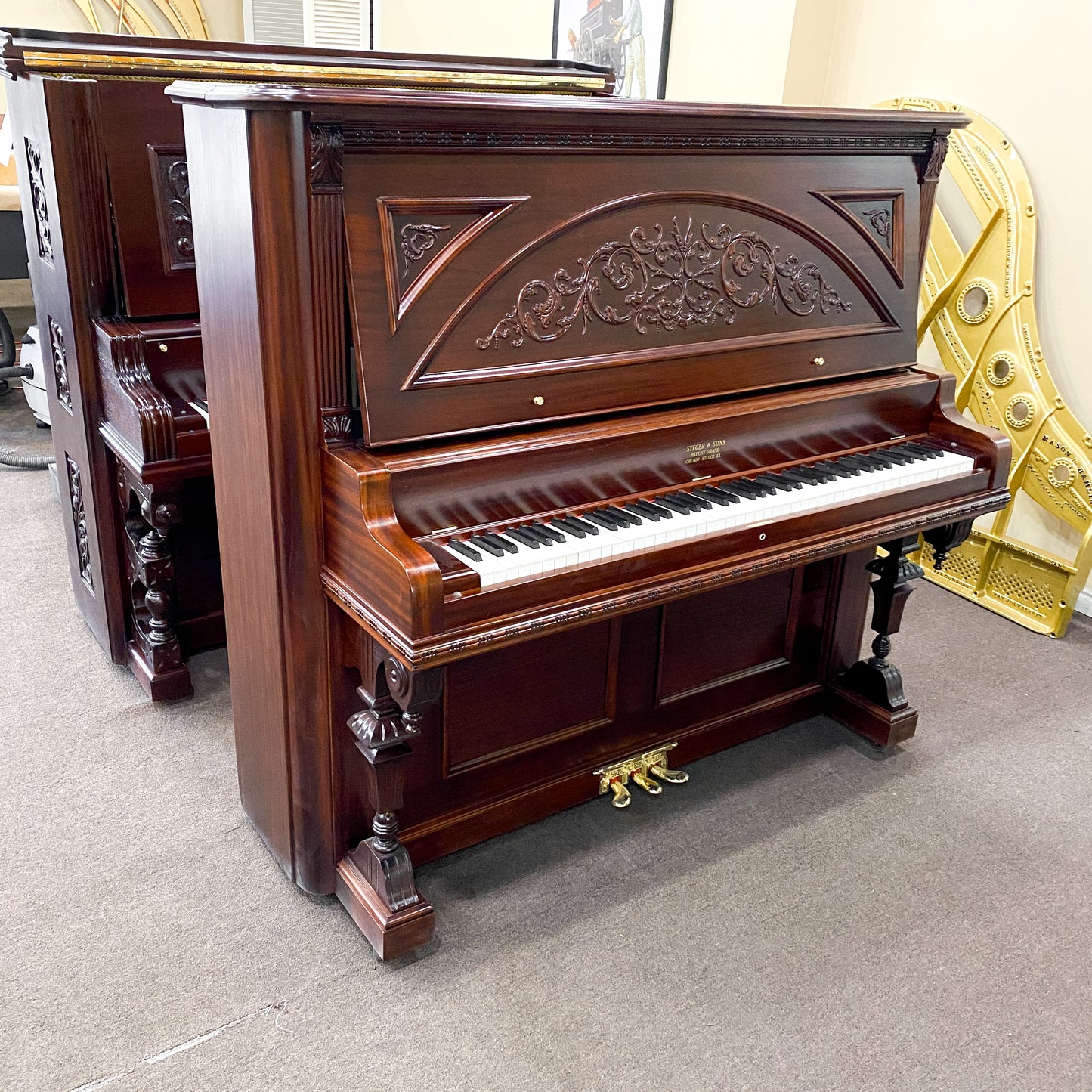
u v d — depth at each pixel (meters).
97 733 2.62
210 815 2.33
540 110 1.68
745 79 4.17
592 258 1.85
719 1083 1.69
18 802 2.34
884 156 2.27
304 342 1.62
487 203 1.71
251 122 1.47
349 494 1.63
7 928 1.97
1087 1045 1.80
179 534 2.89
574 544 1.71
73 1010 1.79
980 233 3.48
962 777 2.58
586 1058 1.73
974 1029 1.82
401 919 1.90
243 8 7.00
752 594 2.49
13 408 5.04
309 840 2.01
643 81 4.70
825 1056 1.75
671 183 1.93
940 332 3.60
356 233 1.59
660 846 2.29
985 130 3.46
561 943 1.99
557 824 2.34
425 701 1.65
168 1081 1.66
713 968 1.94
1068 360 3.40
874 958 1.98
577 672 2.23
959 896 2.16
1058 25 3.24
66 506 3.02
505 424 1.78
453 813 2.16
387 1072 1.69
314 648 1.83
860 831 2.36
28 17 6.45
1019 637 3.32
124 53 2.41
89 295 2.50
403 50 6.57
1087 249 3.28
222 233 1.67
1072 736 2.78
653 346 1.96
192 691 2.81
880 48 3.83
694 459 2.01
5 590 3.33
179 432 2.38
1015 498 3.63
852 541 2.06
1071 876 2.23
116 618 2.86
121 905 2.04
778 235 2.12
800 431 2.17
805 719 2.78
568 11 5.11
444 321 1.69
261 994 1.84
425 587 1.51
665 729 2.47
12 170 4.41
